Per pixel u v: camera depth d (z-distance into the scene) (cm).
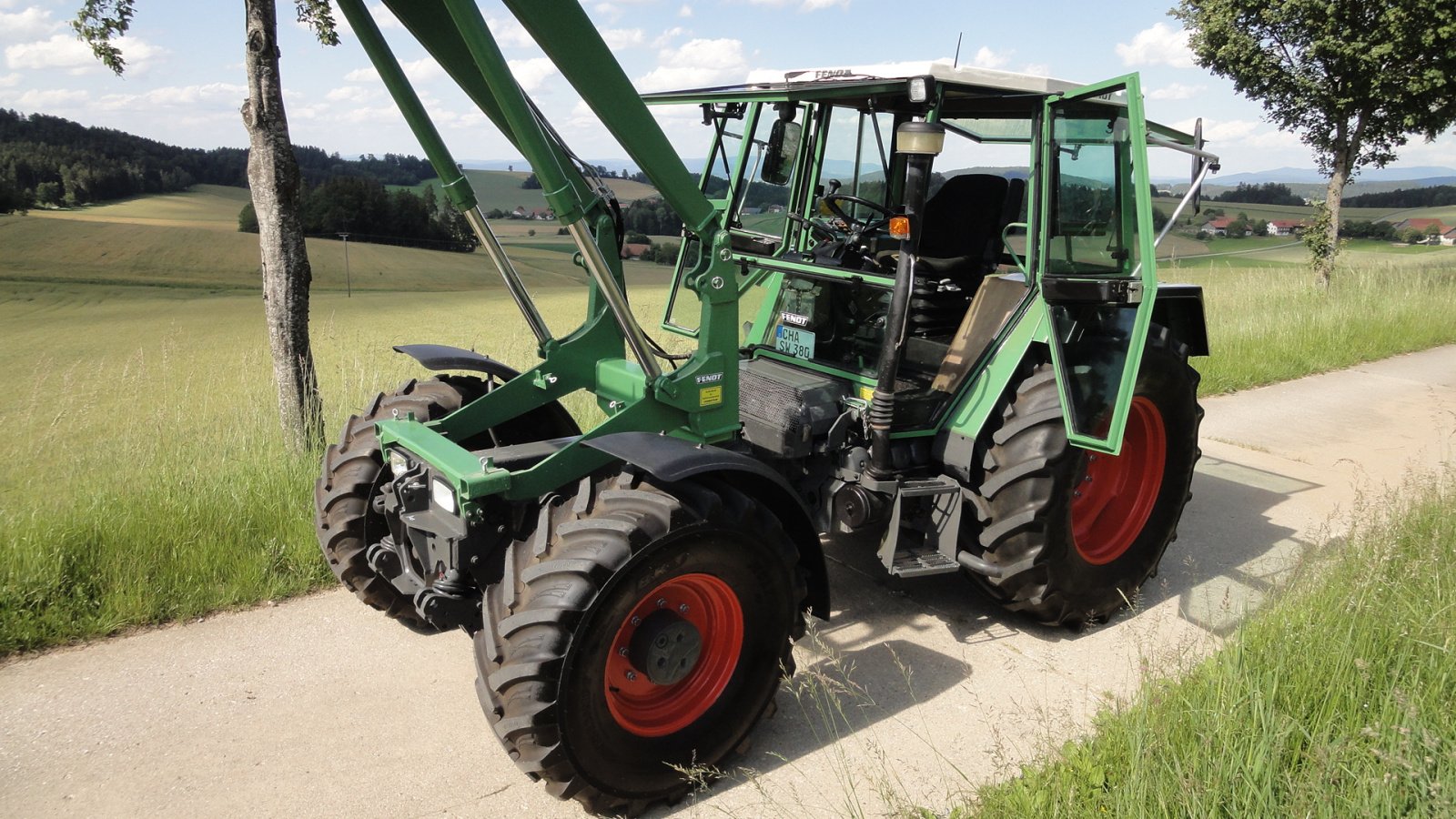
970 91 358
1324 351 1016
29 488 471
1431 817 239
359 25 295
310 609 407
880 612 422
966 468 381
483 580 314
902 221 334
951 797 287
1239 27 1395
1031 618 402
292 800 282
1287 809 239
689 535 273
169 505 441
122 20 504
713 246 325
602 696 269
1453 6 1229
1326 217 1438
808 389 397
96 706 328
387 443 339
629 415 320
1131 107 352
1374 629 324
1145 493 435
